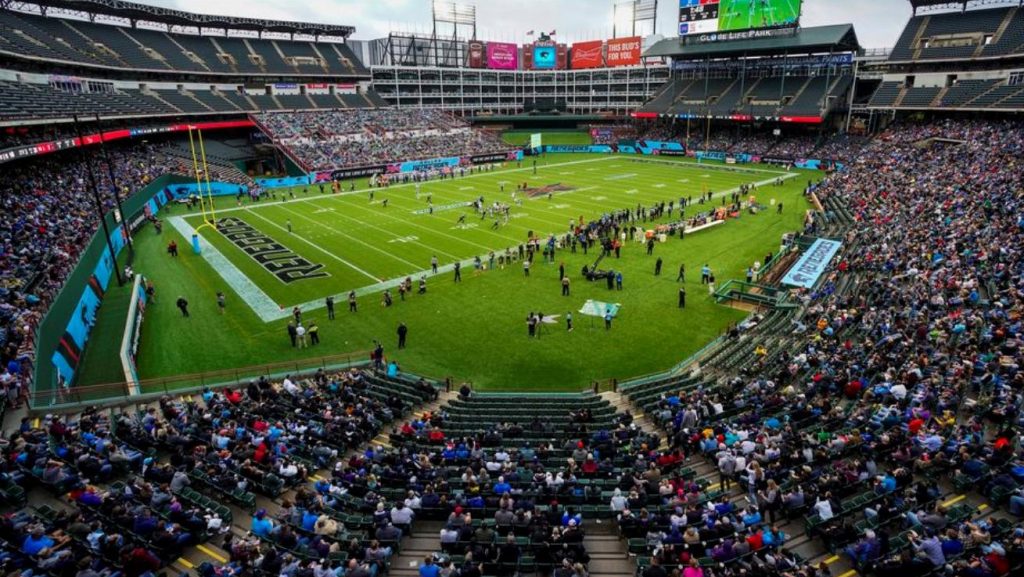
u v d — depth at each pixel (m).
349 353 29.81
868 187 60.25
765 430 18.64
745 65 106.06
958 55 79.94
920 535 13.73
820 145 92.44
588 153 118.12
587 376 27.41
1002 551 12.20
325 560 12.58
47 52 63.78
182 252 46.88
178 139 88.75
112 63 79.31
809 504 15.34
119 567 12.52
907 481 15.66
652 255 45.34
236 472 16.94
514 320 33.69
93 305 33.62
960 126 75.06
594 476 17.50
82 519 13.82
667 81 122.88
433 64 144.25
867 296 31.33
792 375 24.16
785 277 38.19
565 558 13.04
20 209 41.97
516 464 17.59
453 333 32.06
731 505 15.29
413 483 16.67
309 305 36.00
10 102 46.31
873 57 98.06
